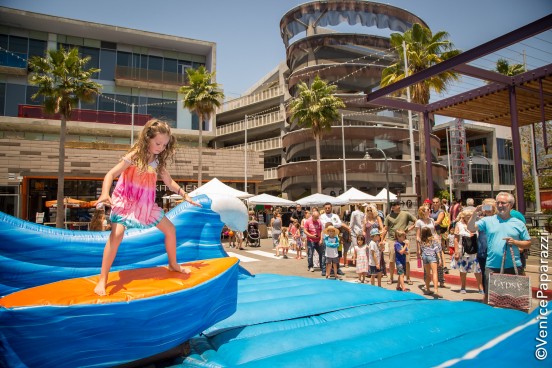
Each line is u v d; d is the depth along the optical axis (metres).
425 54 21.75
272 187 50.25
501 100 10.54
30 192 28.09
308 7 40.75
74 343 2.45
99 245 4.09
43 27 32.78
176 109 37.72
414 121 41.31
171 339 2.87
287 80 43.97
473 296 6.90
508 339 2.83
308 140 40.06
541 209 18.38
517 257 4.86
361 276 8.30
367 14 38.72
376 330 3.91
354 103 39.94
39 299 2.49
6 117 31.14
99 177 28.98
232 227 6.74
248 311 4.35
